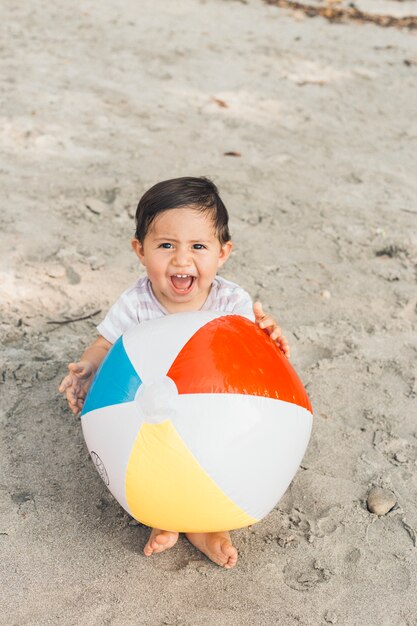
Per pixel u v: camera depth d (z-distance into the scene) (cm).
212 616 219
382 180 505
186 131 543
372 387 319
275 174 496
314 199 470
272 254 410
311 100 629
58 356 323
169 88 615
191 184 247
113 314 269
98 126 533
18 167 468
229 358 216
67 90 585
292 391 223
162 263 246
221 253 264
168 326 228
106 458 217
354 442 290
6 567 229
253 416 210
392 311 372
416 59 763
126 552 238
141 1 858
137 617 217
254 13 872
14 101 553
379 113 620
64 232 407
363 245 427
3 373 310
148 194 248
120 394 216
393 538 250
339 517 257
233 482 209
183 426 206
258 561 238
